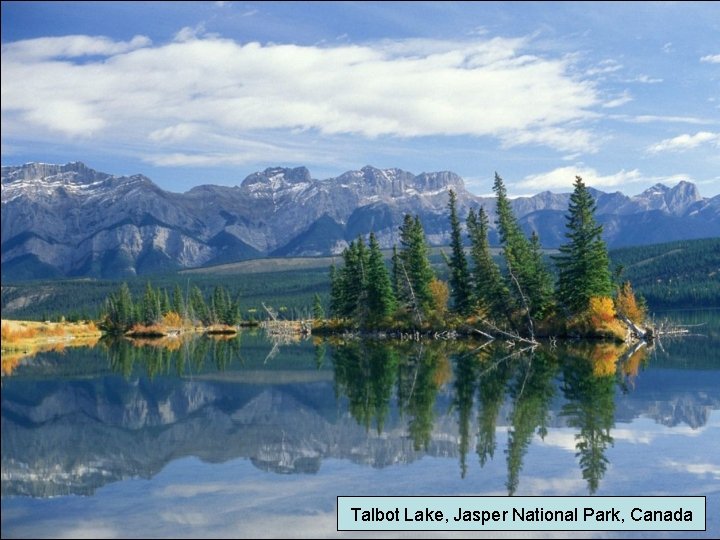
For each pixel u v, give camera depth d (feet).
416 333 342.64
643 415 115.03
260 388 162.40
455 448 93.04
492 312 325.21
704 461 84.58
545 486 74.64
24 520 65.82
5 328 428.15
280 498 71.87
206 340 443.32
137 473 83.56
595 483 75.66
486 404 127.95
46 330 476.54
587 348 258.16
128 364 247.09
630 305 325.83
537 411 119.75
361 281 385.70
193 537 60.54
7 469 86.33
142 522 64.80
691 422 108.78
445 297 363.56
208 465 86.84
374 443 97.30
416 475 79.61
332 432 106.01
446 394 142.00
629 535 60.54
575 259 298.97
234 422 117.19
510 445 94.17
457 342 304.30
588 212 295.07
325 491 74.13
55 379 196.95
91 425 118.83
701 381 156.56
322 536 60.49
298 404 135.13
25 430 115.14
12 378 200.95
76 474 83.30
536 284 308.40
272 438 102.73
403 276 365.20
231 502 70.64
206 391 160.66
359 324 382.42
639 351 242.37
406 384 159.84
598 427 105.60
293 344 346.33
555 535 60.59
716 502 69.46
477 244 329.52
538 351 245.45
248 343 378.94
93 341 443.32
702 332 367.25
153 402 146.00
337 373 190.80
